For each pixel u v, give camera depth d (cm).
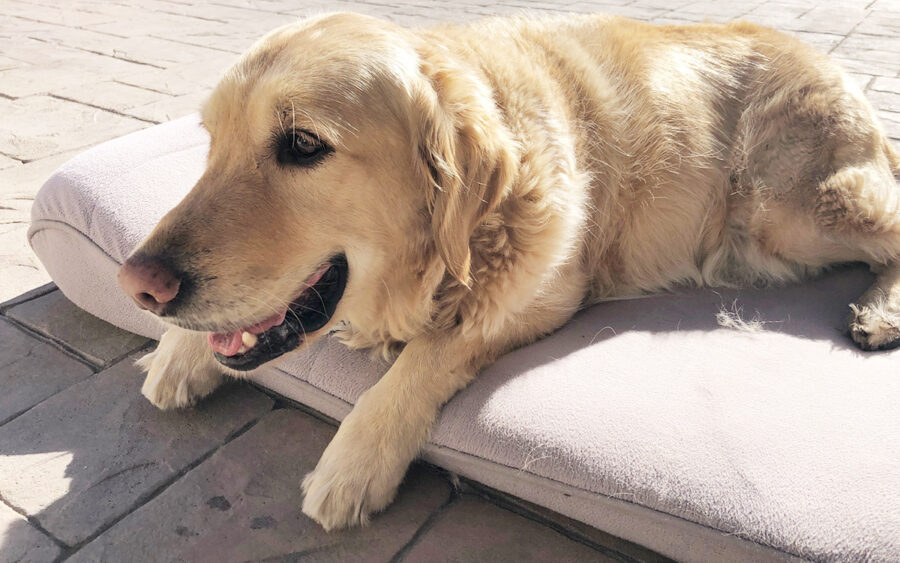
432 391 56
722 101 76
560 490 51
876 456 49
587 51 73
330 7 229
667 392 55
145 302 48
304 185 50
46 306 75
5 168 106
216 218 49
